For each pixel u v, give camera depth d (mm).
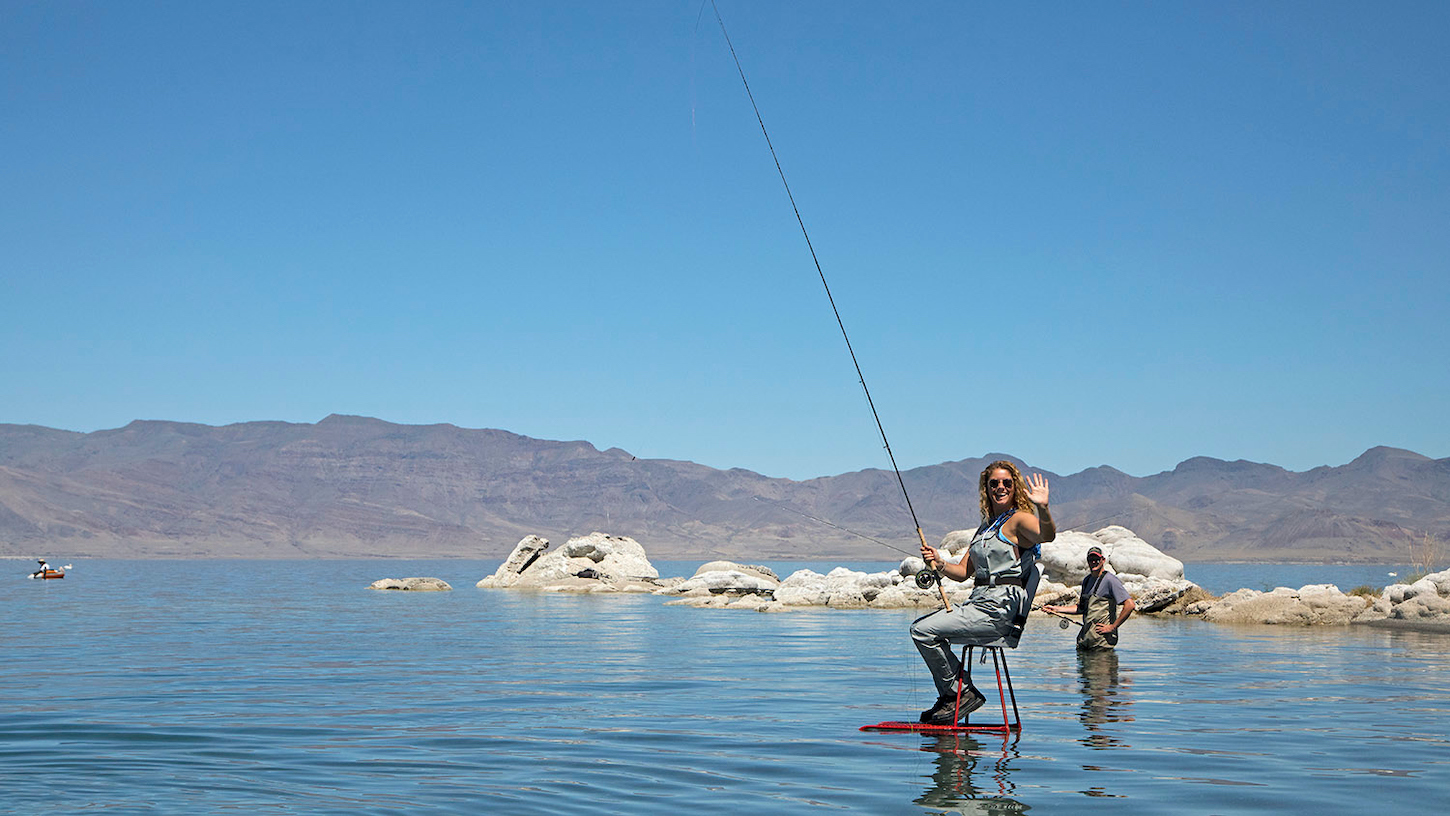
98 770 7578
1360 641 18203
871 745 8367
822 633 21062
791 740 8625
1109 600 16156
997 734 8844
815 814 6172
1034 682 12500
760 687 12328
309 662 15633
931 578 9297
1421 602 22062
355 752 8234
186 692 12102
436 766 7652
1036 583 8898
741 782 7051
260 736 9000
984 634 8773
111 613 29188
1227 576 109875
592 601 36062
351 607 32312
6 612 29656
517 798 6645
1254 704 10648
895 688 12203
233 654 16891
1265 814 6168
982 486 8906
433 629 22594
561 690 12141
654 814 6195
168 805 6496
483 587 50000
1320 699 11031
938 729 9047
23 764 7793
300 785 7051
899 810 6258
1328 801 6469
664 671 14133
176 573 89500
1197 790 6750
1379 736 8766
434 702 11148
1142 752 8008
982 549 8773
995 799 6527
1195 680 12688
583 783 7062
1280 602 23172
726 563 46312
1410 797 6574
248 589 49469
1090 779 7066
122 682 13094
